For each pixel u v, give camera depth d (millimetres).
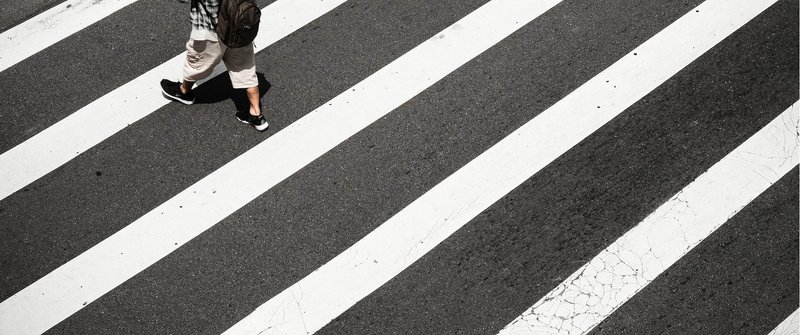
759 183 6086
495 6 7051
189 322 5668
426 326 5637
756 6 6949
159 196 6145
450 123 6430
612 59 6727
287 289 5754
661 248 5852
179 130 6441
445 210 6027
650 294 5703
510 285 5746
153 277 5801
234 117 6496
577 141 6301
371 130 6414
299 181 6188
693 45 6770
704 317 5645
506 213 6000
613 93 6531
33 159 6301
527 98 6539
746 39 6785
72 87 6680
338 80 6680
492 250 5867
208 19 5582
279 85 6660
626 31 6875
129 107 6551
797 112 6414
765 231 5906
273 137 6402
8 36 6973
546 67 6703
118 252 5902
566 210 6008
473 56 6773
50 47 6898
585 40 6836
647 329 5613
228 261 5867
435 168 6227
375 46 6852
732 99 6480
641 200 6039
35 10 7121
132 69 6770
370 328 5625
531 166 6199
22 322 5652
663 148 6254
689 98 6488
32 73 6758
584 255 5844
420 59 6777
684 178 6125
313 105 6555
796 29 6824
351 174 6215
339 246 5914
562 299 5695
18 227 6020
